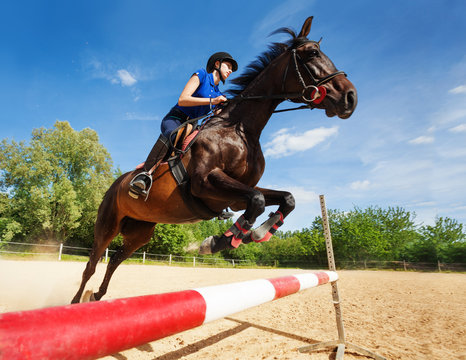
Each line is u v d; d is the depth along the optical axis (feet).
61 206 89.35
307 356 8.48
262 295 4.77
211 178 8.09
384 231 123.03
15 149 95.45
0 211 87.20
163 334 2.66
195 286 23.85
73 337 1.85
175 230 92.48
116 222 11.34
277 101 9.90
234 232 7.64
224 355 8.32
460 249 102.47
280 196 8.92
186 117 9.73
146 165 8.96
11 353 1.54
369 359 8.39
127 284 23.44
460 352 9.11
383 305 18.19
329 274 8.73
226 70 10.22
